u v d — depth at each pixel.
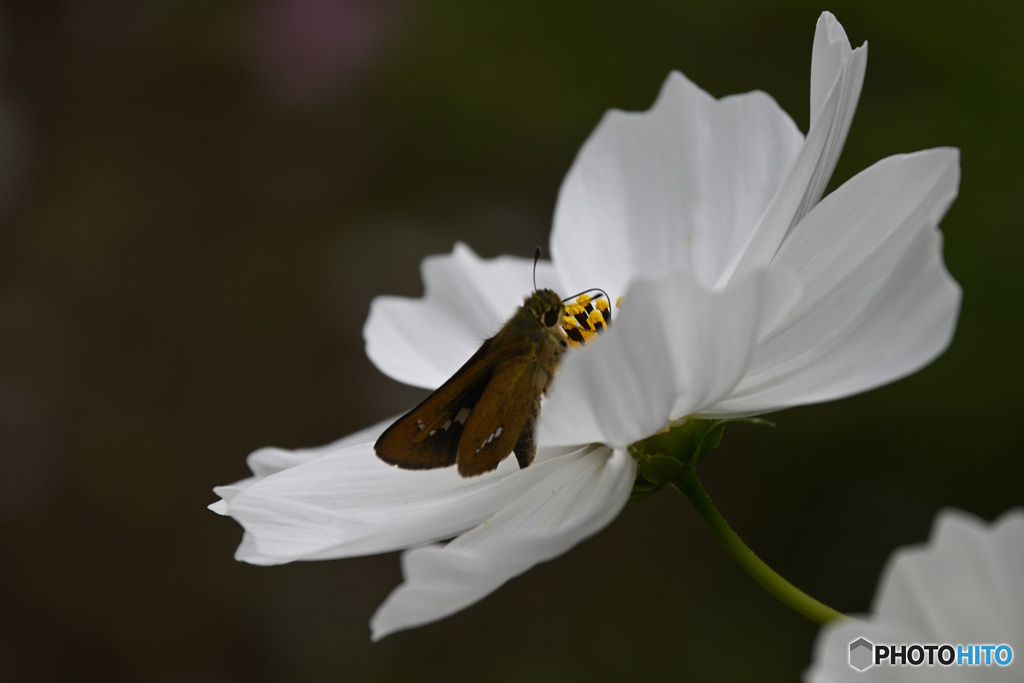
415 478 0.30
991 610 0.25
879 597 0.25
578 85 0.50
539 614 0.56
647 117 0.33
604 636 0.53
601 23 0.48
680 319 0.27
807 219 0.29
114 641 0.65
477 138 0.58
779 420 0.45
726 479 0.49
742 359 0.27
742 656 0.48
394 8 0.62
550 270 0.35
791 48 0.45
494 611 0.57
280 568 0.65
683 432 0.29
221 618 0.64
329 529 0.29
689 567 0.52
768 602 0.48
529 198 0.61
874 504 0.44
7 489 0.68
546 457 0.30
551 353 0.29
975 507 0.41
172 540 0.67
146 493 0.69
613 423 0.28
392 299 0.35
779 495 0.48
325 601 0.64
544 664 0.54
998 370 0.40
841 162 0.42
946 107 0.41
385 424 0.32
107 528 0.68
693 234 0.33
